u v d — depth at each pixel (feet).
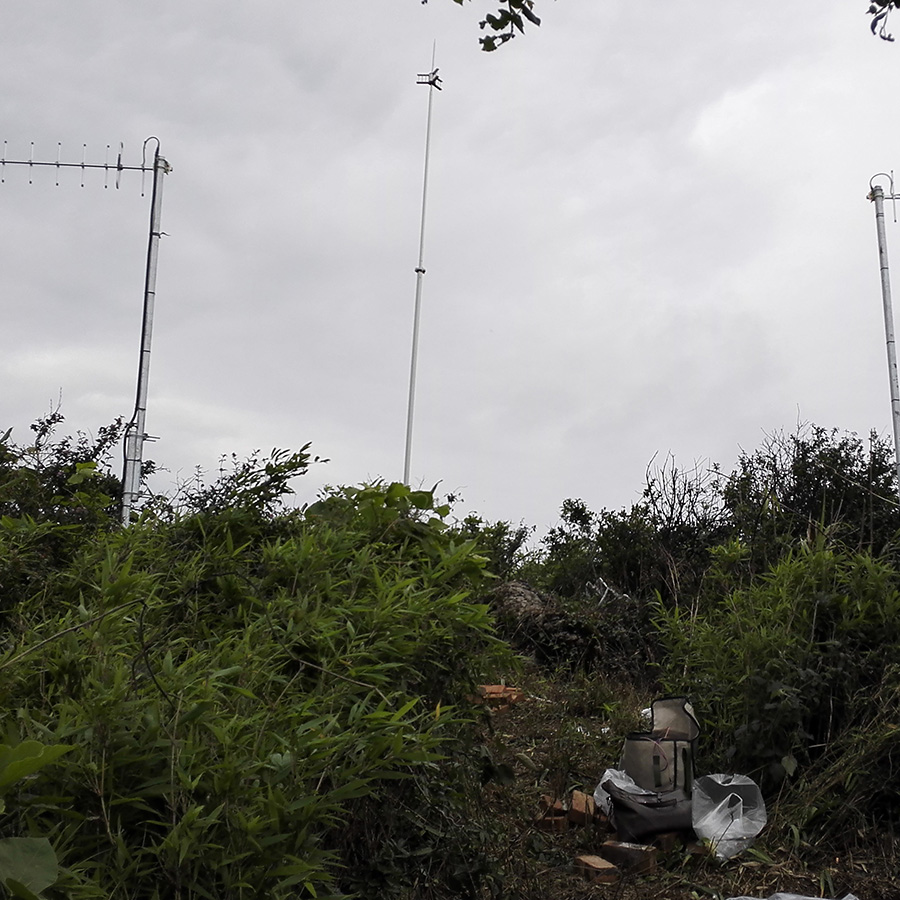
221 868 5.59
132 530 10.07
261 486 10.93
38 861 4.57
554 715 19.26
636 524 31.07
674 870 12.76
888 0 7.03
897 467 30.63
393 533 10.53
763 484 29.07
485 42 9.00
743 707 15.05
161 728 5.81
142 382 30.19
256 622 8.13
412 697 8.78
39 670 6.56
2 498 12.15
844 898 11.55
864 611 14.78
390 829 8.39
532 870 11.87
